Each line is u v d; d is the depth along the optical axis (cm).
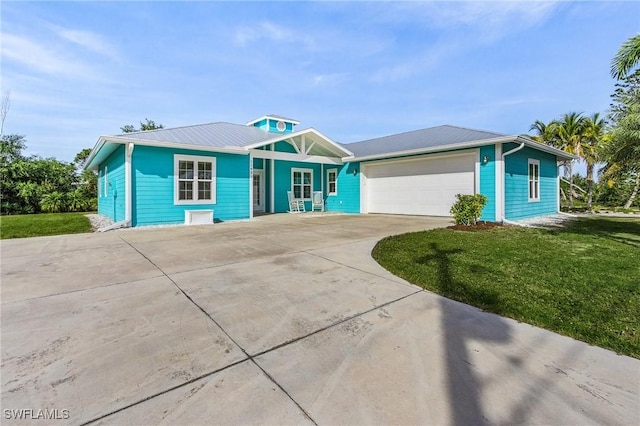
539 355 222
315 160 1401
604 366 209
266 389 183
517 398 175
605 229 830
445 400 173
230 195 1126
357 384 188
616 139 708
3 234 784
